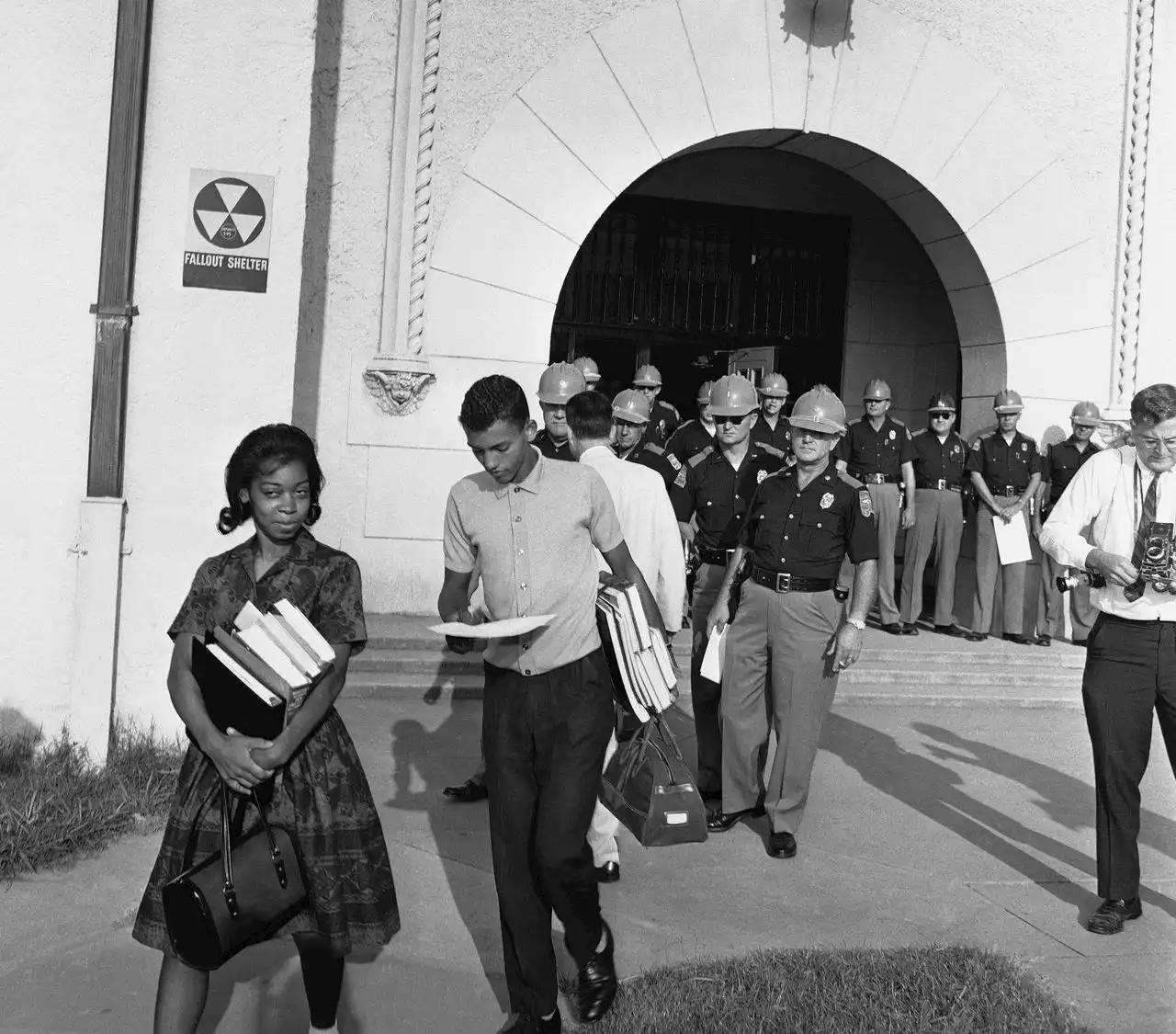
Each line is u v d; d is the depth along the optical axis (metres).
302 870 2.83
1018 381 10.32
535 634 3.37
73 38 5.54
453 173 9.05
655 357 12.73
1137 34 10.24
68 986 3.56
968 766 6.79
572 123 9.27
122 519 5.61
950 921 4.43
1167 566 4.24
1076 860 5.23
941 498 10.04
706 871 4.87
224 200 5.78
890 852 5.23
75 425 5.61
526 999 3.29
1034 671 8.96
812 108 9.77
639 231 12.23
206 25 5.73
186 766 2.94
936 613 10.25
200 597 2.95
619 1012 3.46
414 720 7.10
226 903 2.70
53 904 4.13
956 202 10.13
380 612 9.04
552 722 3.36
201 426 5.79
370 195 8.95
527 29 9.15
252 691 2.79
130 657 5.68
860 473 10.16
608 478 4.83
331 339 8.91
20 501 5.56
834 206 12.77
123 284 5.59
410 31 8.84
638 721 3.67
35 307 5.55
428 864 4.74
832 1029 3.38
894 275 12.98
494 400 3.28
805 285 12.79
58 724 5.61
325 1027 3.08
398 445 9.02
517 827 3.33
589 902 3.35
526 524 3.42
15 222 5.52
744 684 5.24
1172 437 4.33
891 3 9.87
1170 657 4.35
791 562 5.09
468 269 9.11
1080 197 10.31
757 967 3.75
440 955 3.93
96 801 4.93
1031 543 10.23
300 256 5.90
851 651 4.98
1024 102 10.20
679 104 9.48
